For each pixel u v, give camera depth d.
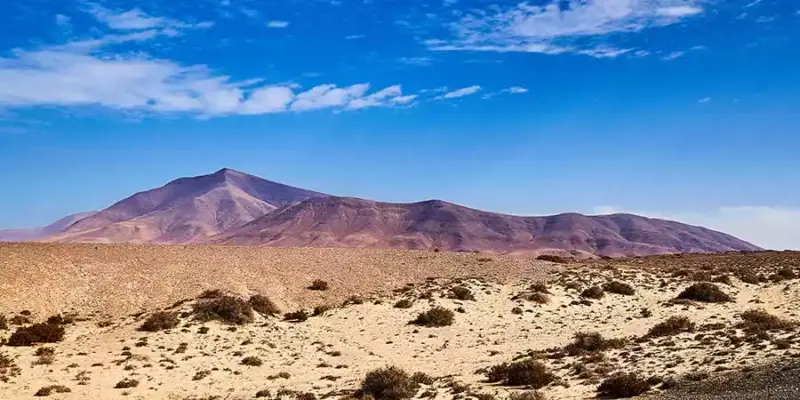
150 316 46.97
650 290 65.25
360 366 39.03
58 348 40.12
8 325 43.94
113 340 42.28
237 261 66.44
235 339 44.28
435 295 57.81
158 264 62.44
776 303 57.28
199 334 44.44
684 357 33.66
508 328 50.03
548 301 58.03
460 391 30.38
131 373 35.69
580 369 32.97
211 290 55.00
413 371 37.06
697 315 52.66
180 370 36.88
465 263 73.75
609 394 27.70
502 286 63.66
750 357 31.08
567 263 84.69
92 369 36.03
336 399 29.77
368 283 62.50
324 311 52.81
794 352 30.75
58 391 31.47
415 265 71.31
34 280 52.84
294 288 59.28
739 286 67.50
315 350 43.25
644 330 47.16
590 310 56.94
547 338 45.91
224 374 36.69
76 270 57.41
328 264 69.06
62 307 49.62
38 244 64.31
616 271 73.75
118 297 52.66
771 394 21.50
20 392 31.14
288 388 33.22
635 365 33.34
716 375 27.62
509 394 29.38
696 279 69.88
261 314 50.72
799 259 87.00
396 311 53.59
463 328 50.00
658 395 25.69
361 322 50.53
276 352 42.31
